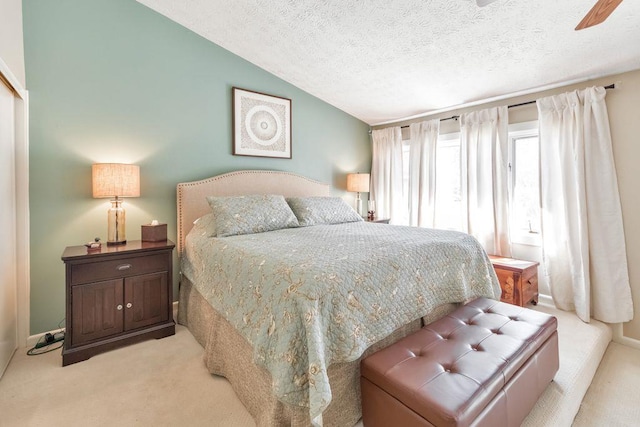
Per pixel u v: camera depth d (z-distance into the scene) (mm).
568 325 2400
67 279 1905
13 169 2029
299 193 3586
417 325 1752
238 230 2367
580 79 2562
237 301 1580
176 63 2779
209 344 1854
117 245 2266
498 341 1384
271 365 1222
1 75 1735
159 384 1729
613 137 2395
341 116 4125
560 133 2629
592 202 2436
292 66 3199
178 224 2764
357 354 1272
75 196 2320
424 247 1829
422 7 2084
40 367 1883
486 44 2342
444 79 2947
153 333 2250
